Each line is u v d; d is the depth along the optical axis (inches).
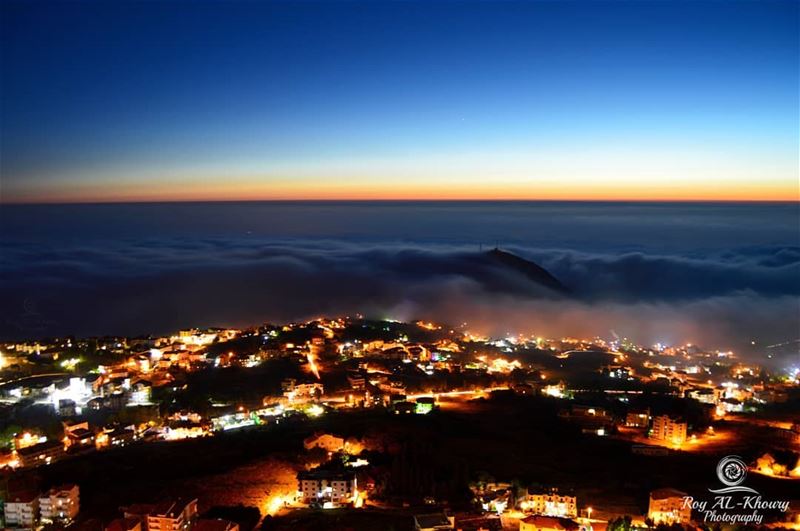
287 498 6181.1
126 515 5403.5
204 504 5890.8
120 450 7618.1
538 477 6825.8
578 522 5738.2
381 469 6678.2
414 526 5556.1
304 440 7539.4
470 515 5880.9
